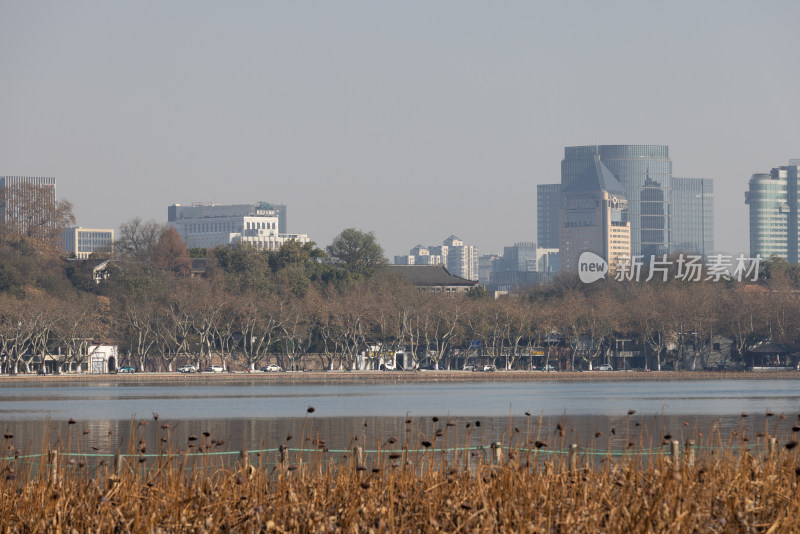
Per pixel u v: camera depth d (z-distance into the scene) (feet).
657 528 279.28
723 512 303.89
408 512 306.35
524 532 277.44
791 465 360.89
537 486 323.16
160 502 312.29
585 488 315.17
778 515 295.28
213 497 322.14
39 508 304.09
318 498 321.11
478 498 316.40
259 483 340.59
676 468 335.47
